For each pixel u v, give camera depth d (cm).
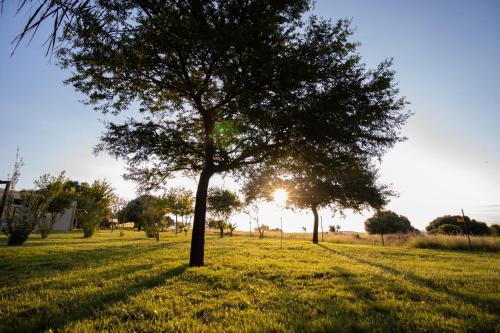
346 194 2764
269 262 1108
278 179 1309
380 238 3331
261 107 954
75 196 4125
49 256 1292
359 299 616
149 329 448
